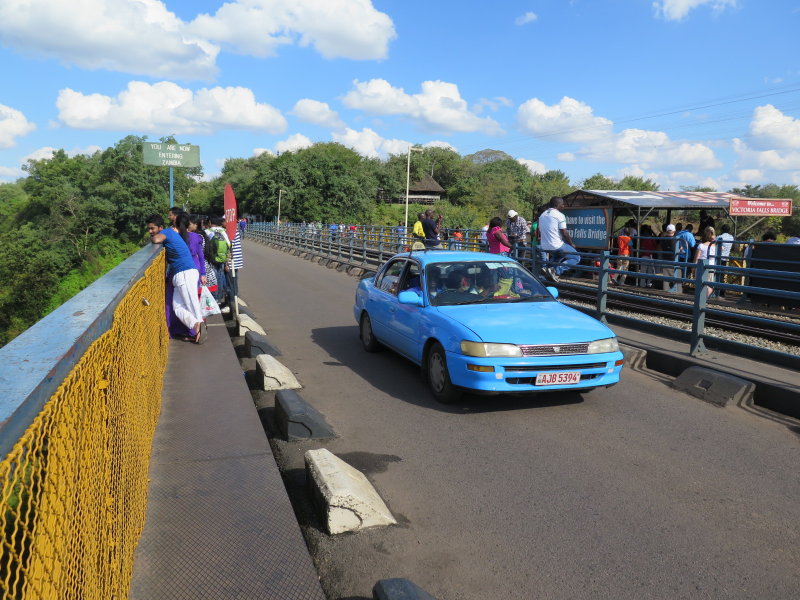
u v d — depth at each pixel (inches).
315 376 273.4
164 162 465.7
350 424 210.4
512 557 128.7
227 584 106.4
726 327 348.5
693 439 196.7
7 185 4803.2
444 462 178.2
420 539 135.9
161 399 201.0
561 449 187.9
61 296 2338.8
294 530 123.8
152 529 122.8
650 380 267.6
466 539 135.9
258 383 257.6
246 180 3700.8
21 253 2229.3
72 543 62.4
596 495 157.4
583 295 472.1
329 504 136.9
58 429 57.6
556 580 120.7
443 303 249.6
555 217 468.1
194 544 117.9
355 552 130.6
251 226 2331.4
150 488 140.2
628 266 573.6
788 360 263.7
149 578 107.0
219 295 437.4
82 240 2736.2
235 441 167.6
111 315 96.5
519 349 210.1
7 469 42.9
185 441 167.6
